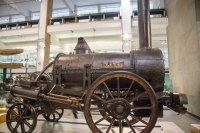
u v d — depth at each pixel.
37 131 3.73
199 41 5.68
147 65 3.03
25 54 19.62
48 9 12.87
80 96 3.27
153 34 12.80
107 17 12.79
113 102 2.74
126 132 3.58
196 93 5.81
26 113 3.37
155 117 2.63
